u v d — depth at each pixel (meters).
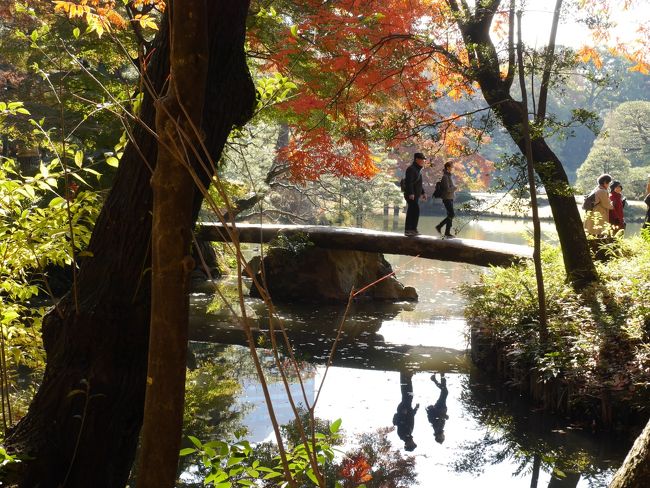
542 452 6.70
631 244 11.03
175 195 2.21
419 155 14.28
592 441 7.02
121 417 4.05
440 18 10.16
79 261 5.83
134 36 9.23
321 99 10.25
